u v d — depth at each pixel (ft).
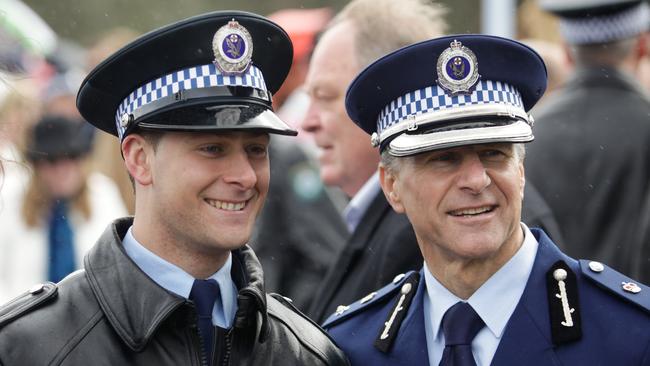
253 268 24.07
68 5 73.46
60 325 23.04
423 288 25.25
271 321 24.50
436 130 24.09
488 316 24.22
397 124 24.63
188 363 23.08
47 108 43.73
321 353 24.66
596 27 34.47
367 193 30.42
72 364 22.72
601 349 23.62
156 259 23.58
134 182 23.94
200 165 23.17
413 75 24.45
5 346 22.67
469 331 24.25
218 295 23.84
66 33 73.46
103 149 43.45
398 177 24.58
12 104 29.86
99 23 73.72
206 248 23.43
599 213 33.53
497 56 24.32
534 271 24.38
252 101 23.56
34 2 73.46
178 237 23.45
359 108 25.45
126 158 23.80
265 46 24.35
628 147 33.71
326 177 31.19
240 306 23.58
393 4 30.71
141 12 73.36
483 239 23.77
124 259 23.53
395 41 30.37
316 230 39.29
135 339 22.95
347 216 30.76
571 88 34.65
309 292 39.06
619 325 23.66
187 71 23.56
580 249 33.53
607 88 34.27
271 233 39.37
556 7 35.27
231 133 23.21
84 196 42.34
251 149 23.59
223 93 23.45
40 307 23.26
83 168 42.24
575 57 34.94
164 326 23.17
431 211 24.07
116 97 23.94
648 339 23.40
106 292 23.32
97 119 24.66
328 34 31.17
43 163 41.68
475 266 24.25
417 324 25.05
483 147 23.86
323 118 30.89
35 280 41.81
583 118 33.96
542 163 33.83
